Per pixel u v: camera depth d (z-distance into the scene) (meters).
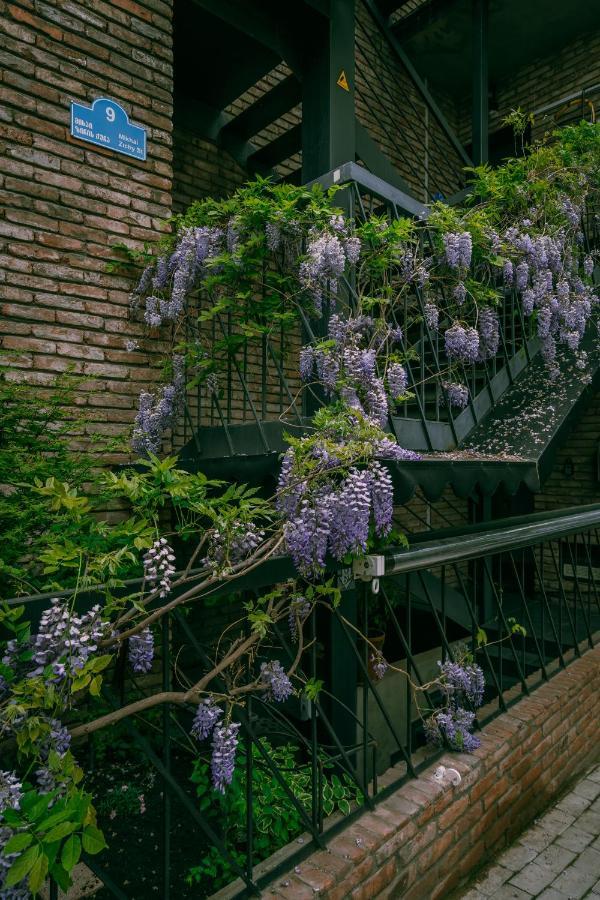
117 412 3.70
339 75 3.87
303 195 2.88
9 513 2.41
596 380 4.01
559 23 6.55
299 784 2.28
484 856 2.46
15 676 1.26
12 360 3.30
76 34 3.50
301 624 2.01
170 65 3.93
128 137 3.73
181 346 3.58
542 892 2.30
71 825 1.03
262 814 2.12
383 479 1.98
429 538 2.53
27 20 3.32
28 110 3.34
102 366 3.64
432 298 3.60
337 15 3.84
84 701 2.77
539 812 2.90
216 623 4.57
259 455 2.91
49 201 3.43
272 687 1.86
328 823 2.02
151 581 1.53
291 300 2.96
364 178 2.99
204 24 4.06
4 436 2.82
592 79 6.67
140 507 1.82
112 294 3.69
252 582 1.70
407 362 3.21
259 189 3.04
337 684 2.66
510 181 4.01
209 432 3.60
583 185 4.43
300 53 3.90
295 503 1.89
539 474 3.10
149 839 2.18
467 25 6.48
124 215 3.72
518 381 4.14
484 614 4.88
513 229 3.82
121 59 3.68
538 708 2.93
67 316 3.50
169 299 3.79
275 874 1.73
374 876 1.88
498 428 3.54
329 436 2.02
